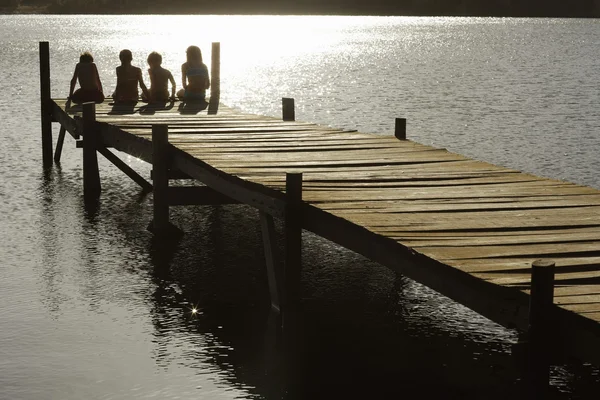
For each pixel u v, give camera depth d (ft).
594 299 21.63
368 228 28.27
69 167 64.49
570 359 20.85
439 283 24.91
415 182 36.32
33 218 48.75
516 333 31.68
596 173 61.67
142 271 39.09
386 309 34.35
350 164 40.22
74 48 259.19
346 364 28.96
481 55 223.51
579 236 27.81
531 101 110.32
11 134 79.41
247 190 35.17
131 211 50.85
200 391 26.91
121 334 31.53
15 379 27.66
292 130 51.67
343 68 176.14
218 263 40.50
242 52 243.60
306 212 31.89
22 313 33.50
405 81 143.13
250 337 31.32
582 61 196.13
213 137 47.98
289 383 27.37
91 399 26.35
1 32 394.11
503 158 67.77
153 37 353.51
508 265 24.32
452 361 29.17
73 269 39.24
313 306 34.68
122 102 64.13
